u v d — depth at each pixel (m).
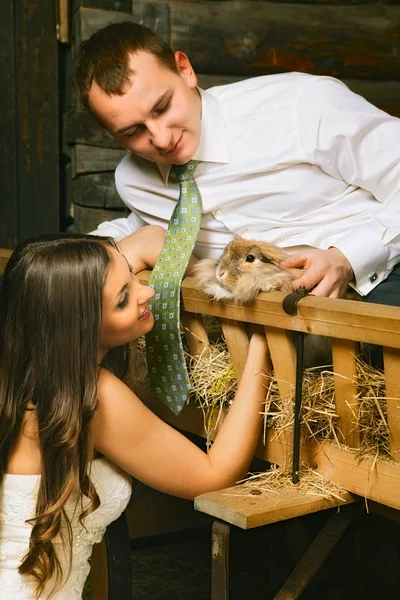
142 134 2.04
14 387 1.74
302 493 1.66
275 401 1.80
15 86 3.64
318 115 2.08
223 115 2.19
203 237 2.27
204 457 1.79
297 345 1.63
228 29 3.63
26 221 3.72
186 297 1.91
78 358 1.69
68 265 1.70
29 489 1.76
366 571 2.66
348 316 1.50
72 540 1.76
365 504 1.71
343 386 1.62
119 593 1.92
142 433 1.75
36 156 3.69
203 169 2.18
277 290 1.70
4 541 1.77
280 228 2.18
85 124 3.61
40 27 3.63
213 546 1.61
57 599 1.76
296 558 2.42
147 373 2.16
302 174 2.14
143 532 2.63
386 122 2.10
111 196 3.68
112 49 1.96
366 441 1.65
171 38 3.59
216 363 1.98
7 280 1.76
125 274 1.75
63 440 1.67
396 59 3.80
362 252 1.89
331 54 3.73
